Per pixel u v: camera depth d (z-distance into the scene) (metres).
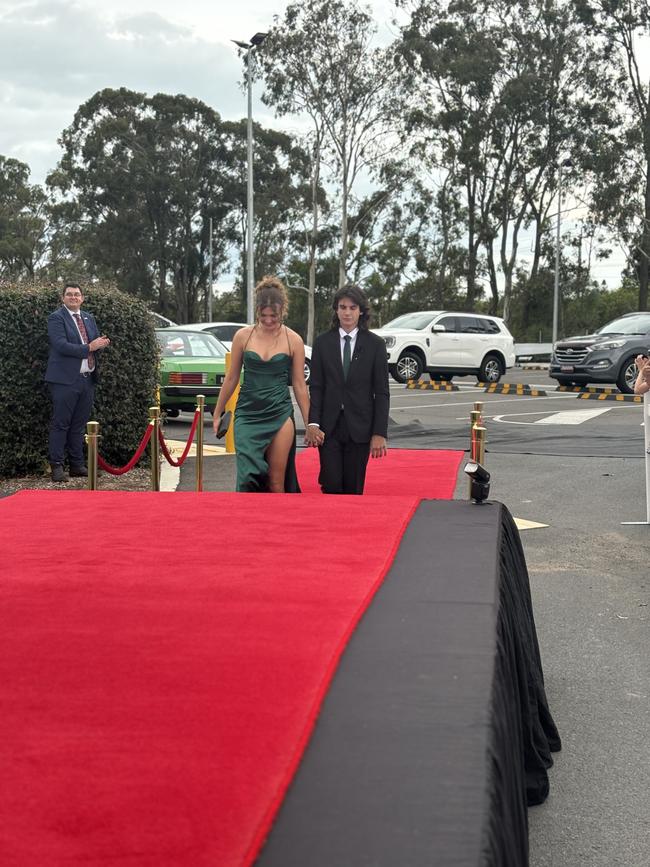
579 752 4.06
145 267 63.62
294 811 1.78
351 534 4.10
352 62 49.50
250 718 2.20
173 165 62.69
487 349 29.45
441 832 1.70
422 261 57.84
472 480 4.64
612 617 6.03
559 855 3.20
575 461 12.61
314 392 6.95
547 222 57.97
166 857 1.67
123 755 2.03
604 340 24.95
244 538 4.07
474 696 2.29
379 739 2.07
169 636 2.78
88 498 5.15
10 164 71.56
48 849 1.70
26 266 69.88
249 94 37.19
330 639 2.71
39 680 2.46
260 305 6.80
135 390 11.69
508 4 51.16
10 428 10.97
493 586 3.22
